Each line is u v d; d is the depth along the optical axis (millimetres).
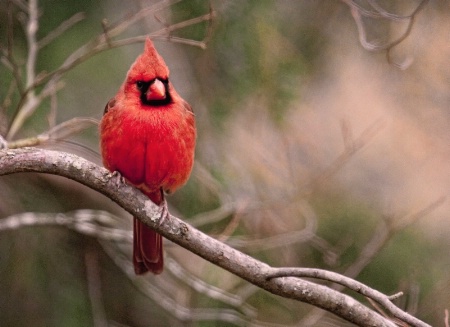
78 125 9508
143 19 10242
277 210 10383
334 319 10219
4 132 8773
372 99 12766
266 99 9906
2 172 6652
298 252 10281
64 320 10078
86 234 10000
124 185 6934
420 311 9984
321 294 6664
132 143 7207
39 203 10594
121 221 9891
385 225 9805
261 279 6680
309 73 10461
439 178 12852
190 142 7488
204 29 9508
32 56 8820
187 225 6852
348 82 12383
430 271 10391
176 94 7500
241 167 10117
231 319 9602
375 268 10281
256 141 10227
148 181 7449
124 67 10273
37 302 10141
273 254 10148
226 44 9711
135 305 10742
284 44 9914
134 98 7270
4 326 10023
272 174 10336
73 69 10125
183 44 9961
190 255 10891
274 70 9852
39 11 9453
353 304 6656
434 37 12031
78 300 10242
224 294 9516
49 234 10414
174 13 9539
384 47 8922
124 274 10789
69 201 10984
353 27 10922
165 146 7246
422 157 12961
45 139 8258
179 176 7516
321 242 9992
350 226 10500
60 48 9852
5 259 10219
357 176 12336
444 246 10836
